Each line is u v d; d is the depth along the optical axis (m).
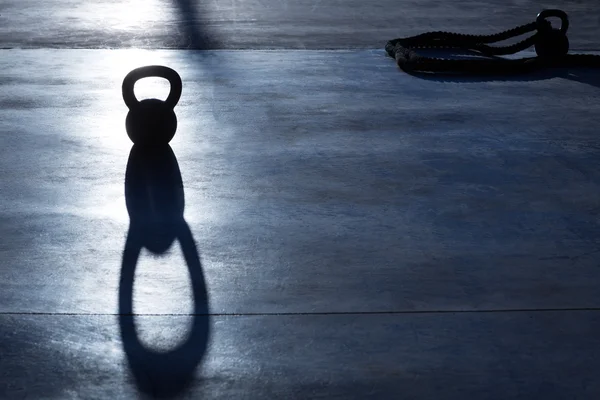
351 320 2.89
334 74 6.54
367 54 7.29
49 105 5.53
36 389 2.48
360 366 2.62
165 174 4.29
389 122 5.29
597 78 6.55
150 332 2.79
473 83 6.34
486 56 7.38
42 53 7.06
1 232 3.56
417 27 8.57
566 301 3.06
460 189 4.17
